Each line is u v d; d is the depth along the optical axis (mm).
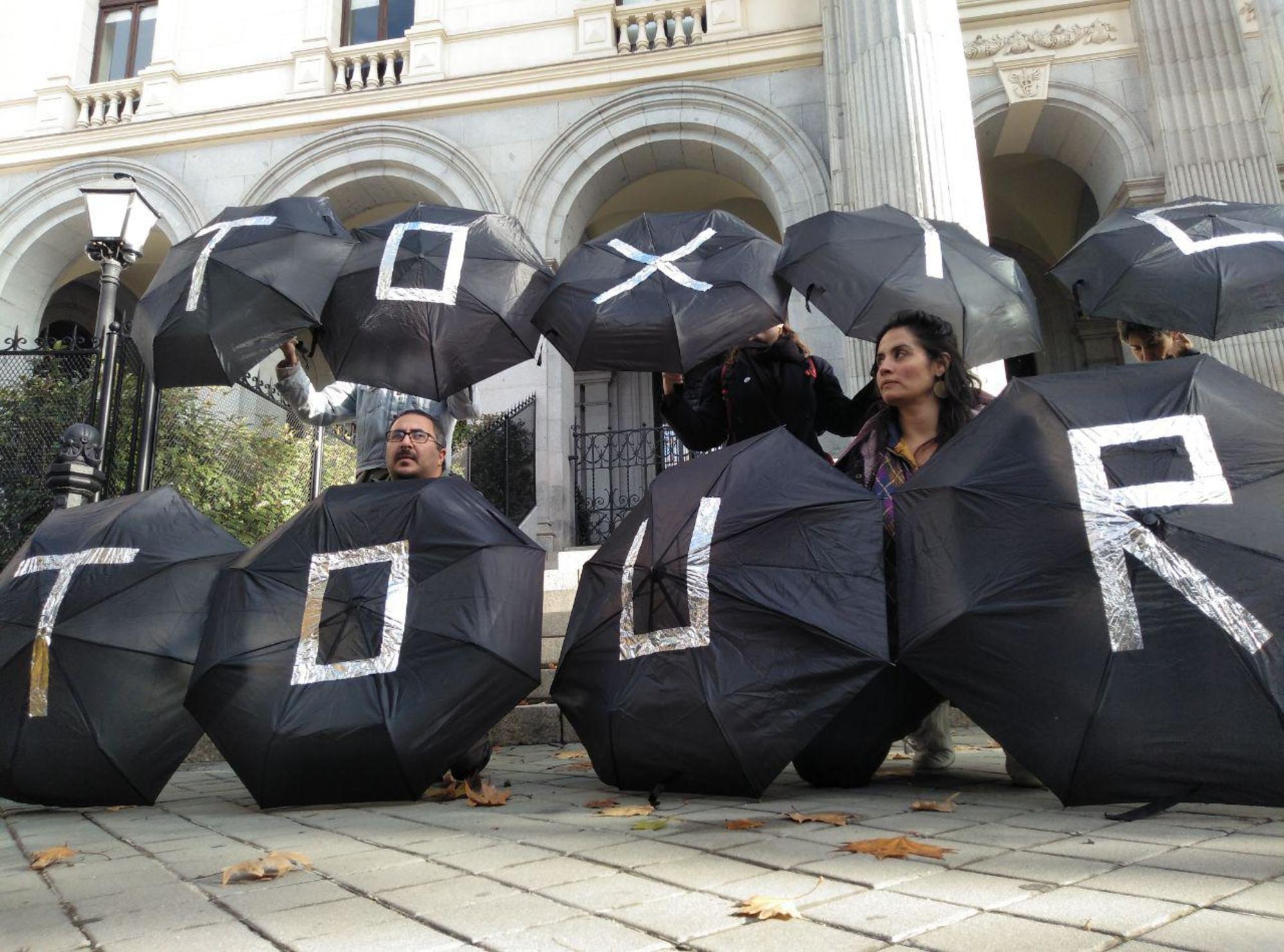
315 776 2971
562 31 12961
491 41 13148
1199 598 2305
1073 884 1807
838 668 2670
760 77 12102
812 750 3166
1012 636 2451
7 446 7074
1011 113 11500
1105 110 11070
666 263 3436
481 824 2750
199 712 3064
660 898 1806
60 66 14164
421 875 2078
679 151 12453
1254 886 1741
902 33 8742
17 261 13359
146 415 6812
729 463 3150
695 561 2914
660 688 2857
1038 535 2525
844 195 10742
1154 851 2055
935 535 2697
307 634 3092
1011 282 3521
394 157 12688
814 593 2789
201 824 2941
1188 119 10484
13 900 1972
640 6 12828
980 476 2693
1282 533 2346
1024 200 14969
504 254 3693
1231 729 2203
